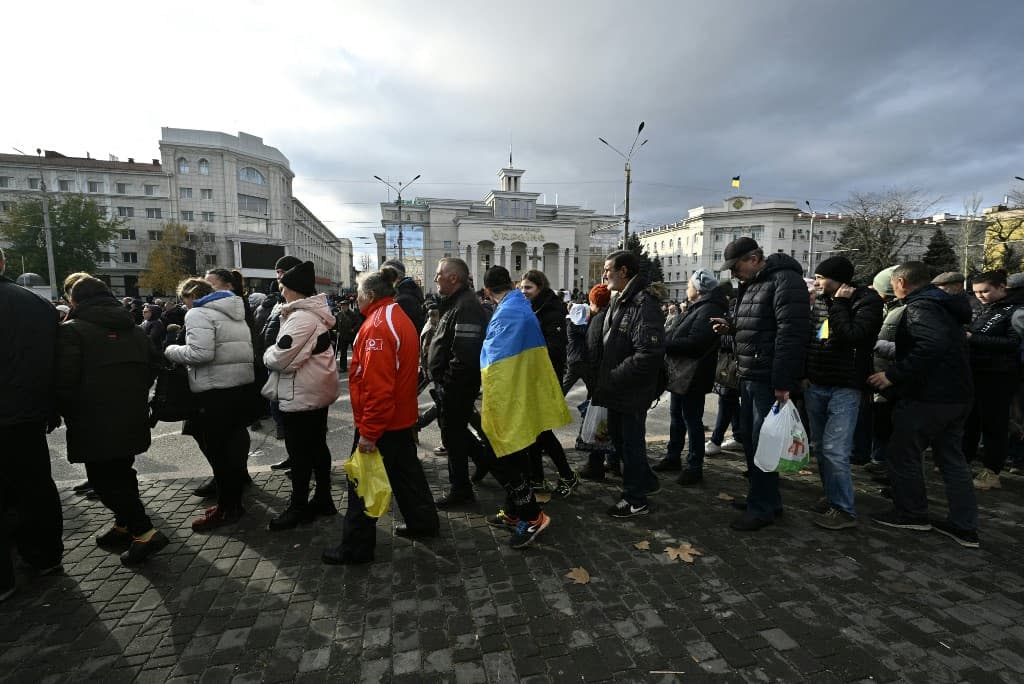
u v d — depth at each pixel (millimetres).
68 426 2812
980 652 2152
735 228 70125
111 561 3025
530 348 3158
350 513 2955
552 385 3238
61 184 52250
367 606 2553
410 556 3076
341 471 4664
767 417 3252
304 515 3510
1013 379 4078
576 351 5480
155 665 2137
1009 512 3656
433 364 3807
